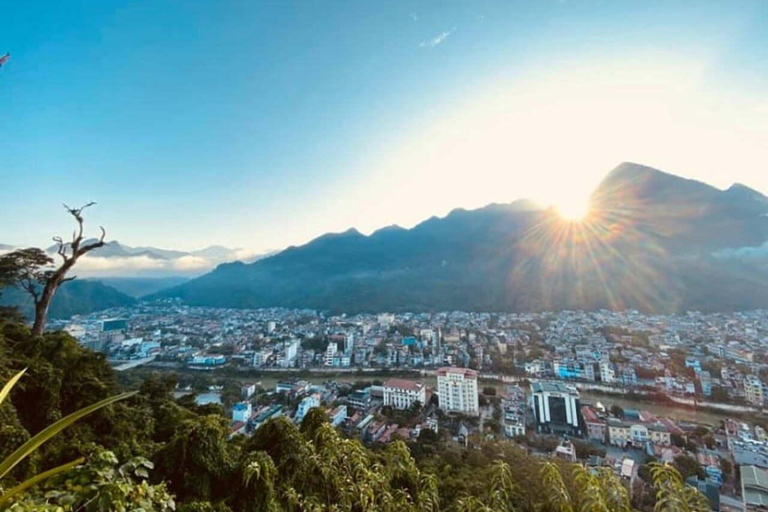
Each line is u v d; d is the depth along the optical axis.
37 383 10.11
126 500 2.70
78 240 19.17
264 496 5.87
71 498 2.40
